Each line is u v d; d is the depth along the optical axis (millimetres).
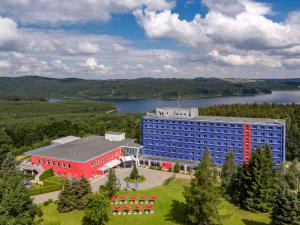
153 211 70000
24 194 44344
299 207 57281
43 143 145000
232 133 107500
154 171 109125
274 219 60719
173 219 65562
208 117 119875
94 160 101688
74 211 70562
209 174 59250
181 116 119625
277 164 101625
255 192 71688
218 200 59656
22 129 165625
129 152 119750
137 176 97875
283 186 62750
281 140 100875
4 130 173375
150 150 121562
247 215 69375
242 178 76125
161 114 123438
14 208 40781
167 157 118500
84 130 177375
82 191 71812
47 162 102812
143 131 122125
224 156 109250
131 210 70562
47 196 85000
